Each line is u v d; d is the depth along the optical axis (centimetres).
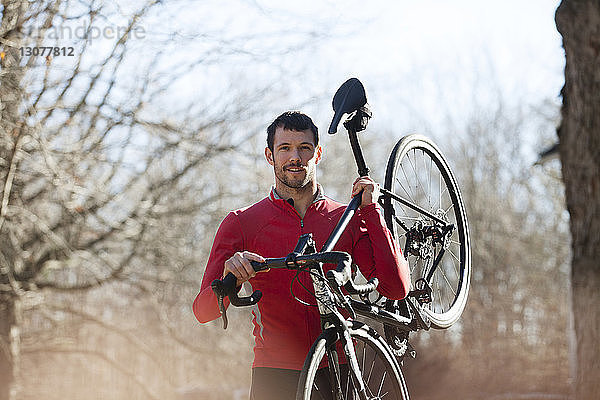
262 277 371
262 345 376
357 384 338
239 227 381
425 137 456
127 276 1209
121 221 1148
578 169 607
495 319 1973
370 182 379
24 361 1441
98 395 1527
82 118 1051
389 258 368
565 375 1738
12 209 1011
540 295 2086
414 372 1608
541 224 2316
